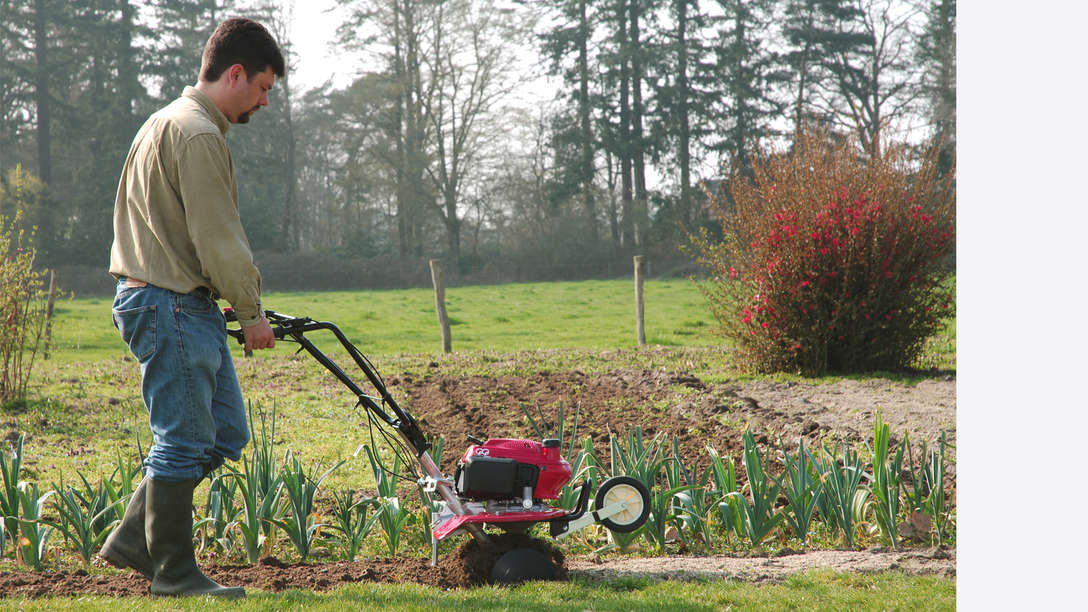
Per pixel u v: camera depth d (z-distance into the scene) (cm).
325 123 5659
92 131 5356
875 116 4878
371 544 500
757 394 1090
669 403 1016
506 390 1120
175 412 356
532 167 5303
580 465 533
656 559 457
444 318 1633
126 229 363
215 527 467
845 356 1260
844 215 1223
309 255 4988
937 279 1290
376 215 5706
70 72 5391
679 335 1911
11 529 471
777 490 492
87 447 813
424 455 414
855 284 1230
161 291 354
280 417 967
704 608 355
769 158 1326
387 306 3005
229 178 357
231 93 367
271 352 1636
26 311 1072
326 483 671
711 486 574
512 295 3484
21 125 5481
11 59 5297
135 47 5494
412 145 5022
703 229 1383
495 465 392
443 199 5216
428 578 410
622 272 4891
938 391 1068
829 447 745
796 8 4953
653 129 5216
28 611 342
